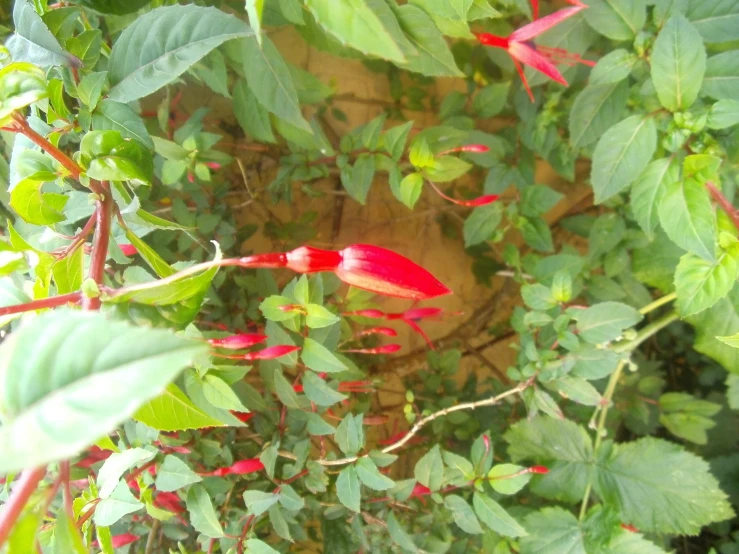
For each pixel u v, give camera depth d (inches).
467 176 98.3
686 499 71.5
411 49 37.7
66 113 36.7
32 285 37.7
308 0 25.7
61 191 44.3
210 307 69.1
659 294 93.7
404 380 90.3
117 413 16.7
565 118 76.8
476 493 60.0
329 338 60.7
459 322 103.1
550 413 62.8
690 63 50.4
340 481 54.5
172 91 74.8
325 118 92.0
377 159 64.4
